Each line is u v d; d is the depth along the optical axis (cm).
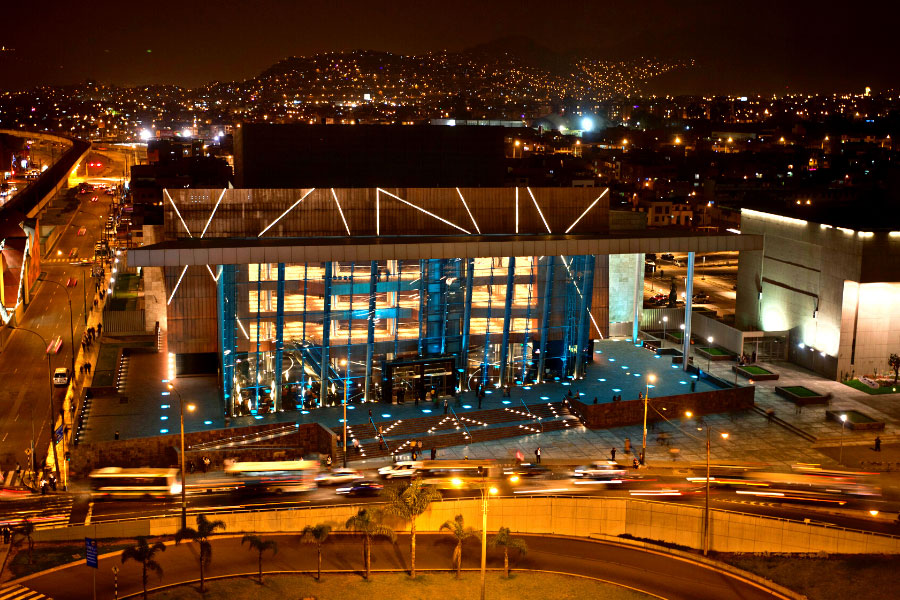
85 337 13062
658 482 8462
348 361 10381
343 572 6738
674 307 14200
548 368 11400
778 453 9350
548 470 8762
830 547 7200
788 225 12612
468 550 7319
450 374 10631
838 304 11650
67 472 8625
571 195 11631
